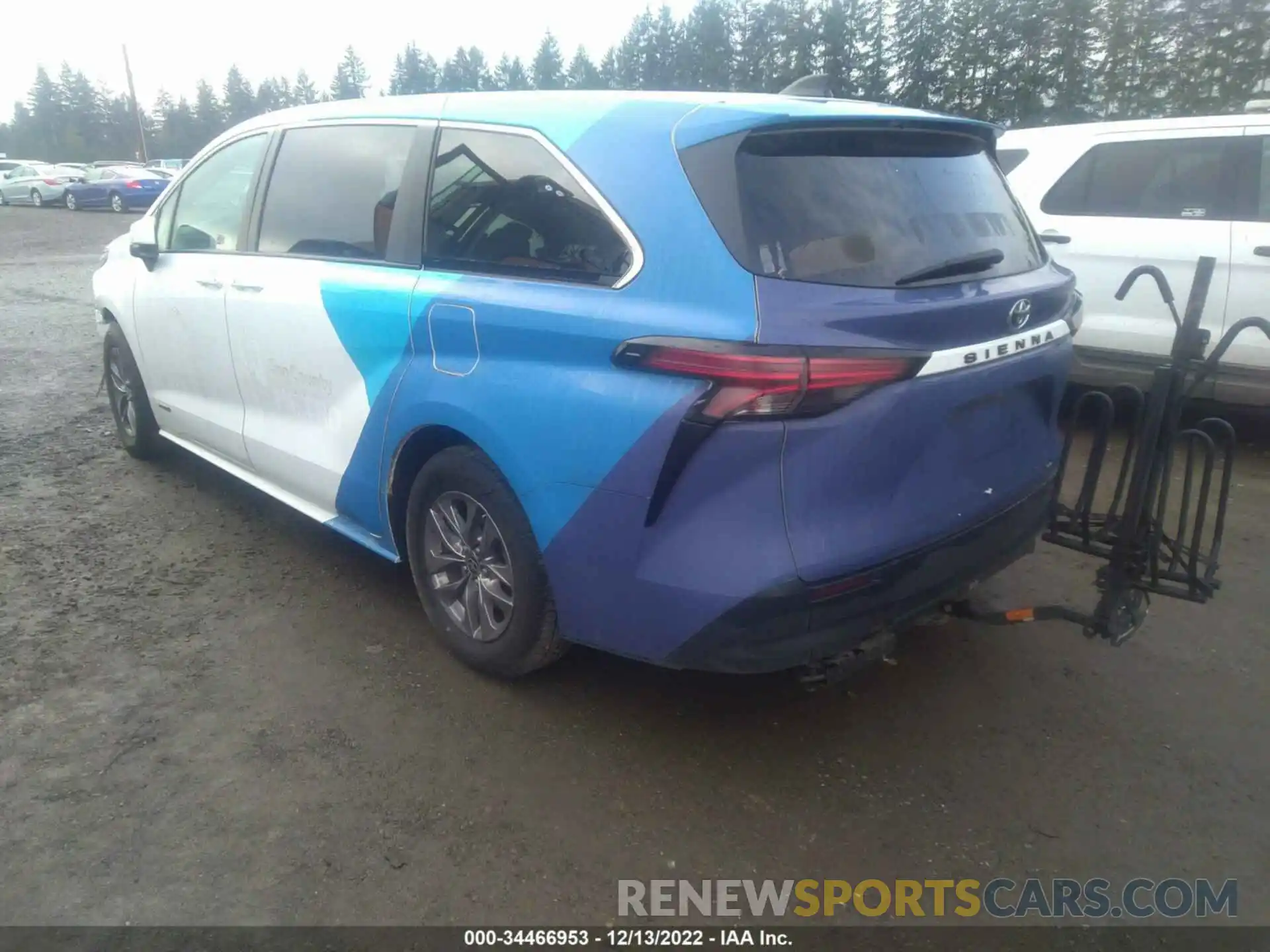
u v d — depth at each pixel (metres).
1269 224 5.62
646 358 2.57
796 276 2.53
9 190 35.31
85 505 5.04
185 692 3.35
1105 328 6.28
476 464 3.14
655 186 2.71
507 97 3.31
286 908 2.46
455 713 3.25
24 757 3.00
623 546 2.70
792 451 2.47
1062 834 2.75
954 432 2.80
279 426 4.10
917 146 3.05
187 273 4.54
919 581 2.79
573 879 2.57
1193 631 3.83
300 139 4.05
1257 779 2.97
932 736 3.17
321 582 4.19
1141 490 3.05
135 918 2.42
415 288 3.28
